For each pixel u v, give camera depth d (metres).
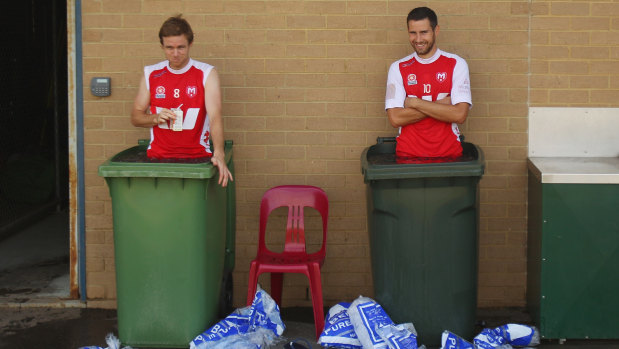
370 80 5.23
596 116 5.23
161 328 4.56
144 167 4.35
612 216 4.61
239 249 5.40
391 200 4.44
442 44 5.20
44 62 9.56
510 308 5.38
